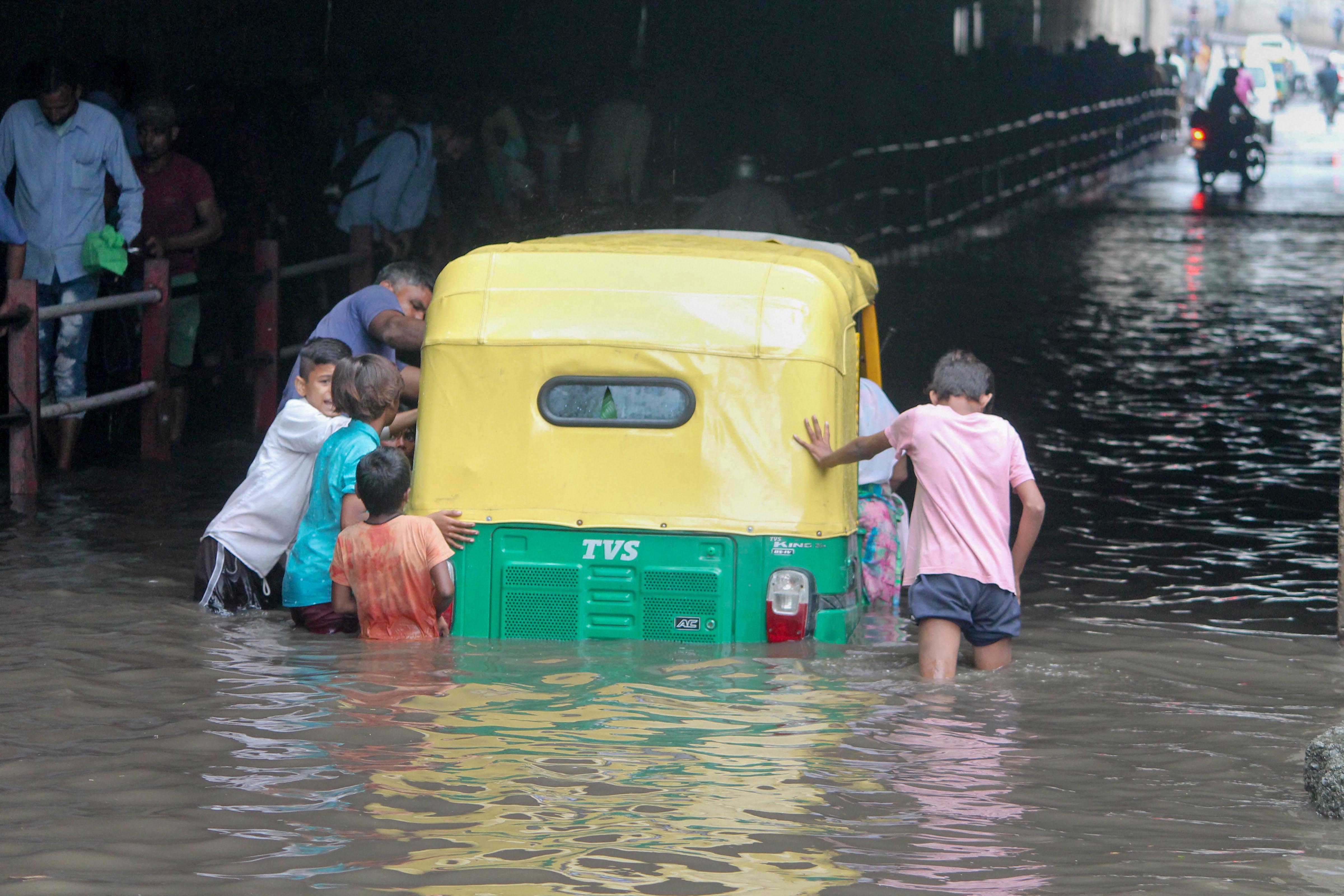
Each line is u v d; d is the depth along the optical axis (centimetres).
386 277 2291
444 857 1184
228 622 1933
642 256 1870
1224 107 10638
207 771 1367
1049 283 6531
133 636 1847
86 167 2906
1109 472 3189
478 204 4456
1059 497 2947
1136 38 14000
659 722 1530
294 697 1593
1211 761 1456
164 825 1244
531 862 1177
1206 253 7706
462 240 4453
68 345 2912
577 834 1234
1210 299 6131
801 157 6238
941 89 8394
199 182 3189
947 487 1759
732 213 3662
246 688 1627
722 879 1152
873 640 1916
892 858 1198
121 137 2938
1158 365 4619
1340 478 2897
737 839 1231
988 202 8994
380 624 1833
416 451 1877
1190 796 1356
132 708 1551
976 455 1761
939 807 1315
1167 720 1596
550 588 1830
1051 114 10431
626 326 1828
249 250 3622
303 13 5062
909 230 7675
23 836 1218
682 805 1303
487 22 5934
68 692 1593
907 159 7656
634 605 1822
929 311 5688
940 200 8112
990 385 1811
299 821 1255
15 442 2703
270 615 1983
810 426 1812
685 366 1814
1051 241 8181
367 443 1923
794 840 1231
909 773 1401
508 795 1319
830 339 1825
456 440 1855
